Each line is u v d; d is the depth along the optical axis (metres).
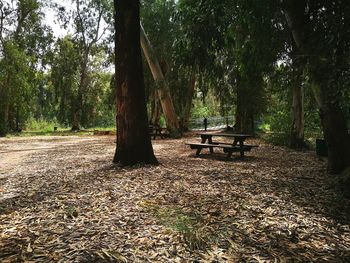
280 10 8.55
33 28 33.12
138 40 8.53
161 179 6.72
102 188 6.02
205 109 41.41
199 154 11.38
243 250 3.54
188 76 24.94
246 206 4.94
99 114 45.72
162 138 18.83
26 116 35.00
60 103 39.56
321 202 5.29
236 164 9.02
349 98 5.36
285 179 6.95
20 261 3.23
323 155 10.84
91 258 3.29
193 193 5.64
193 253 3.44
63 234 3.88
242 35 10.65
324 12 5.92
